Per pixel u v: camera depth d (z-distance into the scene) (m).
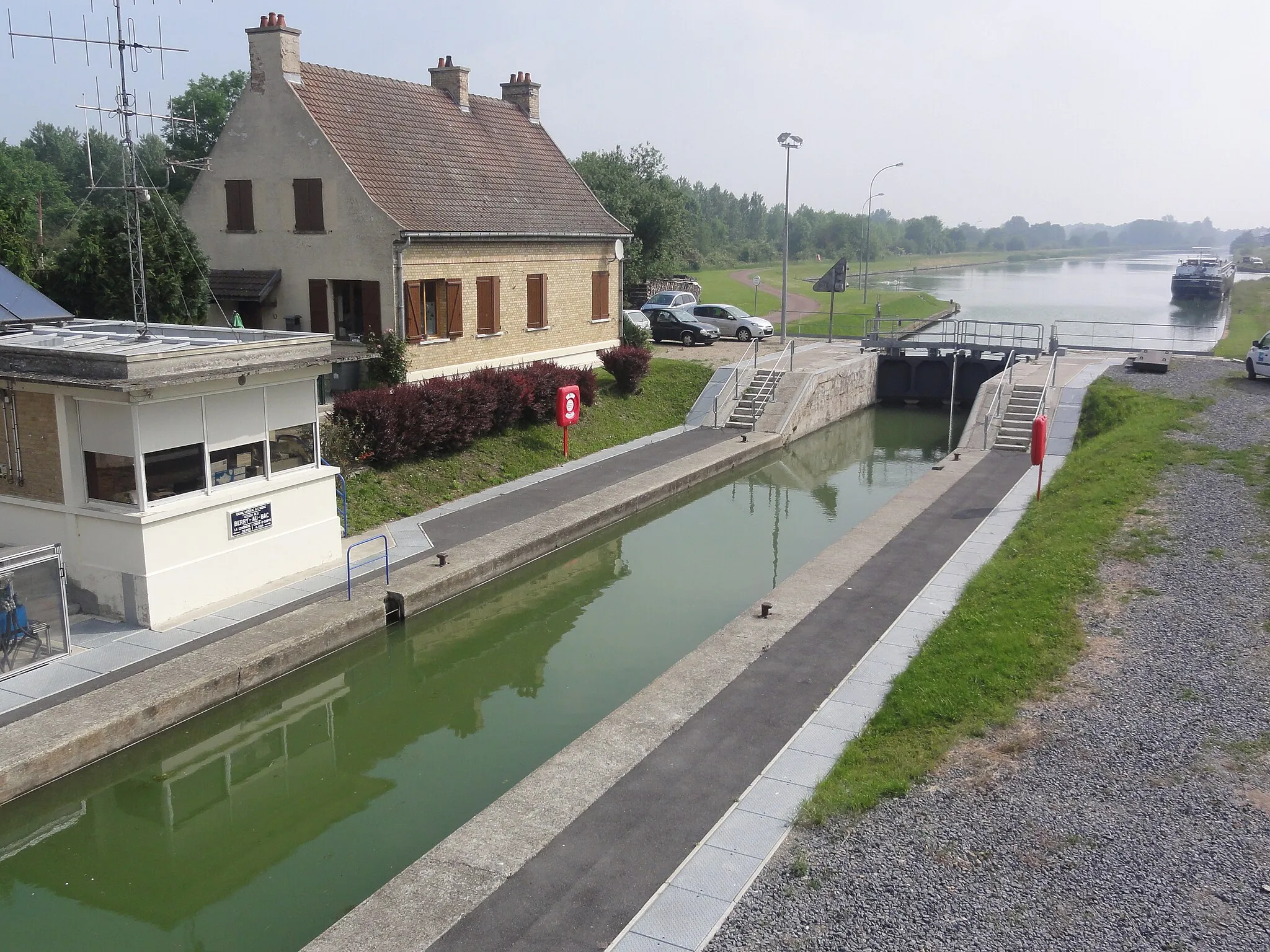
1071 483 21.34
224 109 48.72
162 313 25.42
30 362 14.25
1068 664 12.35
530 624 17.36
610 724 11.84
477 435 24.97
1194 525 16.89
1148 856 8.65
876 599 15.73
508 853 9.40
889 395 41.47
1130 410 26.91
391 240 24.86
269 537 16.34
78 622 14.66
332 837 11.38
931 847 9.01
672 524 23.23
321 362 16.56
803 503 25.41
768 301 68.44
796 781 10.51
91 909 10.15
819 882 8.64
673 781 10.58
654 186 58.47
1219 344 44.12
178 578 14.80
